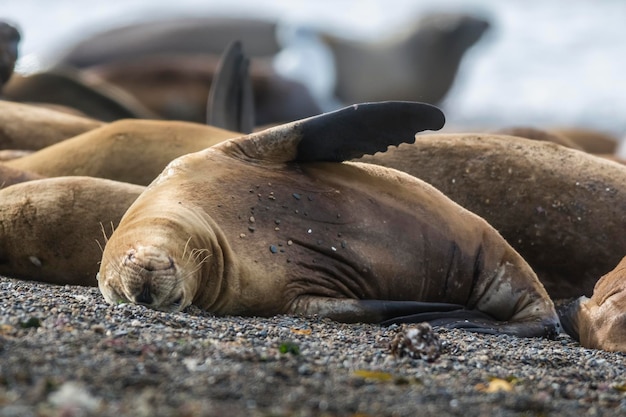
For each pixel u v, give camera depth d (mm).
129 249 27406
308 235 29984
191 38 130250
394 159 38750
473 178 38281
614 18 180000
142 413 17203
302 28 124688
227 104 57875
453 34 130875
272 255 29359
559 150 39750
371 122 30906
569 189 38156
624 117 132500
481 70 152625
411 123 31078
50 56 130250
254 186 30219
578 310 31031
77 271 33250
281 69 118375
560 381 23141
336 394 19562
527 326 31047
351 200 30984
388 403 19266
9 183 37938
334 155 31406
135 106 79500
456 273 32062
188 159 30750
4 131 48938
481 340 27953
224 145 31375
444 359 24328
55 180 34438
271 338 25094
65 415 16797
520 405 19969
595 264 37688
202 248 28094
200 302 28531
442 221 32094
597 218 37844
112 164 41281
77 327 23484
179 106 90500
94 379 19047
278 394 19250
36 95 73625
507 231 37906
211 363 21047
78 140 42688
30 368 19422
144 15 168000
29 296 27172
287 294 29500
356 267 30375
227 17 134000
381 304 29906
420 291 31609
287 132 30969
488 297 32344
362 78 125000
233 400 18656
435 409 19078
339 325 28703
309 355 23141
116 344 21859
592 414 19938
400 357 23969
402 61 128875
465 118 130625
